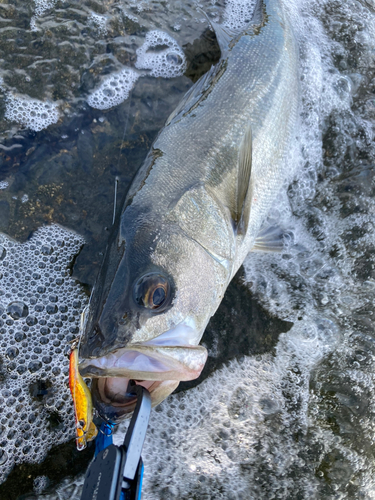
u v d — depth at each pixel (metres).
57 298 0.49
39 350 0.47
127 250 0.37
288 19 0.53
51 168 0.50
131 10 0.53
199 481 0.48
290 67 0.50
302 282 0.53
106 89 0.52
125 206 0.40
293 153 0.54
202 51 0.55
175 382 0.37
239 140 0.44
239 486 0.48
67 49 0.51
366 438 0.50
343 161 0.56
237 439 0.49
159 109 0.53
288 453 0.49
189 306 0.37
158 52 0.54
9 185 0.49
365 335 0.52
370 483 0.49
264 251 0.50
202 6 0.56
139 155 0.51
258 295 0.52
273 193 0.49
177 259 0.37
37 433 0.46
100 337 0.34
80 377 0.35
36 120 0.50
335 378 0.51
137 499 0.30
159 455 0.48
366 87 0.58
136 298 0.35
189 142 0.42
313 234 0.54
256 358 0.51
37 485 0.45
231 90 0.46
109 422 0.36
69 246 0.49
